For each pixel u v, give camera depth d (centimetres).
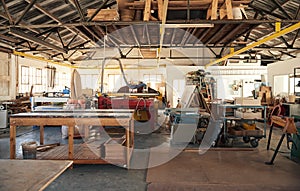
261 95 1104
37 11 698
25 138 676
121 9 518
